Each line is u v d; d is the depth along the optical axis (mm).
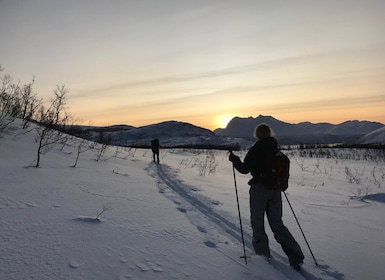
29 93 12789
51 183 5613
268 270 3361
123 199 5520
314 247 4160
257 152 3748
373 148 33000
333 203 7133
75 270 2752
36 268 2678
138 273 2893
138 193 6301
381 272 3475
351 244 4324
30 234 3314
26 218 3723
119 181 7309
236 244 4098
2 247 2932
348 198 7809
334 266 3582
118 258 3123
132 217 4535
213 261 3438
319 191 8820
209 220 5105
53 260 2859
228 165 16953
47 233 3412
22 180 5391
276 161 3697
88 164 9031
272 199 3768
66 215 4074
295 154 28250
